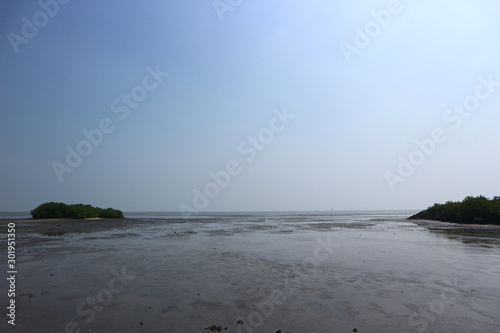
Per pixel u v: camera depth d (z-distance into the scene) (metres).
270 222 54.22
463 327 6.45
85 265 12.63
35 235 24.83
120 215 64.31
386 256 15.31
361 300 8.19
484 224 44.81
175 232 29.91
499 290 9.18
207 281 10.16
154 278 10.54
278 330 6.24
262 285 9.69
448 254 16.00
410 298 8.38
